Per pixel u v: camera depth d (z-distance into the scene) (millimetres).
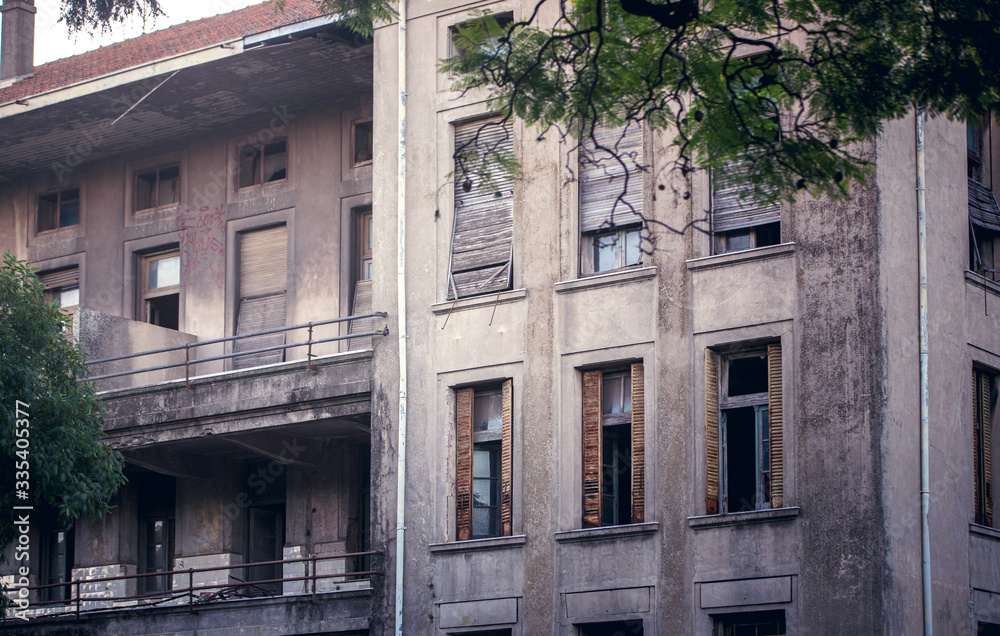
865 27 14320
